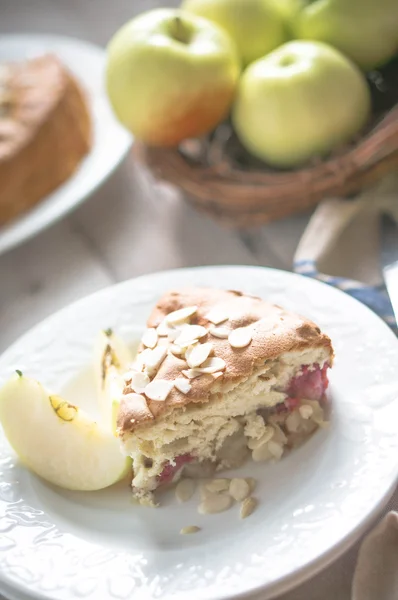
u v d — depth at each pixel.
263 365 0.43
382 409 0.42
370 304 0.48
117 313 0.50
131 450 0.42
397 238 0.52
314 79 0.53
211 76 0.54
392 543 0.38
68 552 0.40
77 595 0.38
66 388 0.48
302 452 0.42
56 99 0.62
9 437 0.44
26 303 0.57
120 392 0.45
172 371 0.43
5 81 0.65
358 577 0.38
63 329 0.50
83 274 0.58
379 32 0.55
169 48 0.53
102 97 0.68
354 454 0.41
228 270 0.51
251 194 0.55
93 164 0.62
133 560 0.39
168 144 0.57
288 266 0.56
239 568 0.38
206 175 0.56
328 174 0.53
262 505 0.41
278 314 0.45
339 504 0.39
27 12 0.87
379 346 0.45
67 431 0.44
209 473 0.44
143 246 0.60
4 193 0.59
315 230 0.53
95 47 0.74
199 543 0.40
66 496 0.43
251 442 0.43
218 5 0.57
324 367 0.44
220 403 0.43
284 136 0.54
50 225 0.58
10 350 0.49
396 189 0.55
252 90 0.54
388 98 0.58
